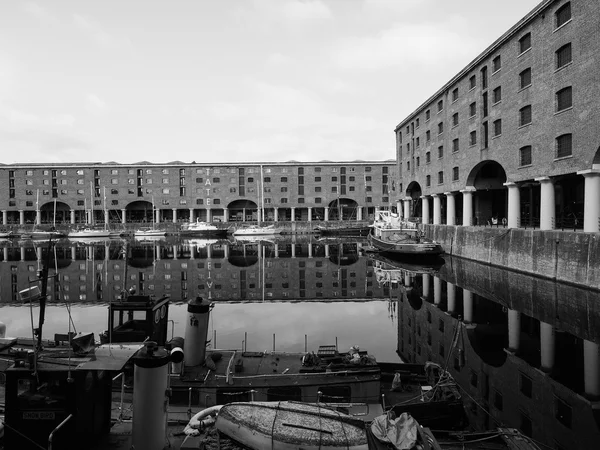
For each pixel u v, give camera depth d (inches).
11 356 407.8
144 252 2502.5
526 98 1473.9
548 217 1375.5
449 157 2086.6
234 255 2330.2
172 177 4173.2
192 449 325.1
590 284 1064.2
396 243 1983.3
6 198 4084.6
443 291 1258.6
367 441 298.7
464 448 386.0
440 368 528.7
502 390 557.6
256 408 324.2
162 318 533.0
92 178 4131.4
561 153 1309.1
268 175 4222.4
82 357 308.8
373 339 786.2
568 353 698.2
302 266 1883.6
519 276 1336.1
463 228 1831.9
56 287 1391.5
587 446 418.0
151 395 299.9
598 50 1137.4
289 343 756.0
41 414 285.0
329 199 4234.7
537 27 1408.7
